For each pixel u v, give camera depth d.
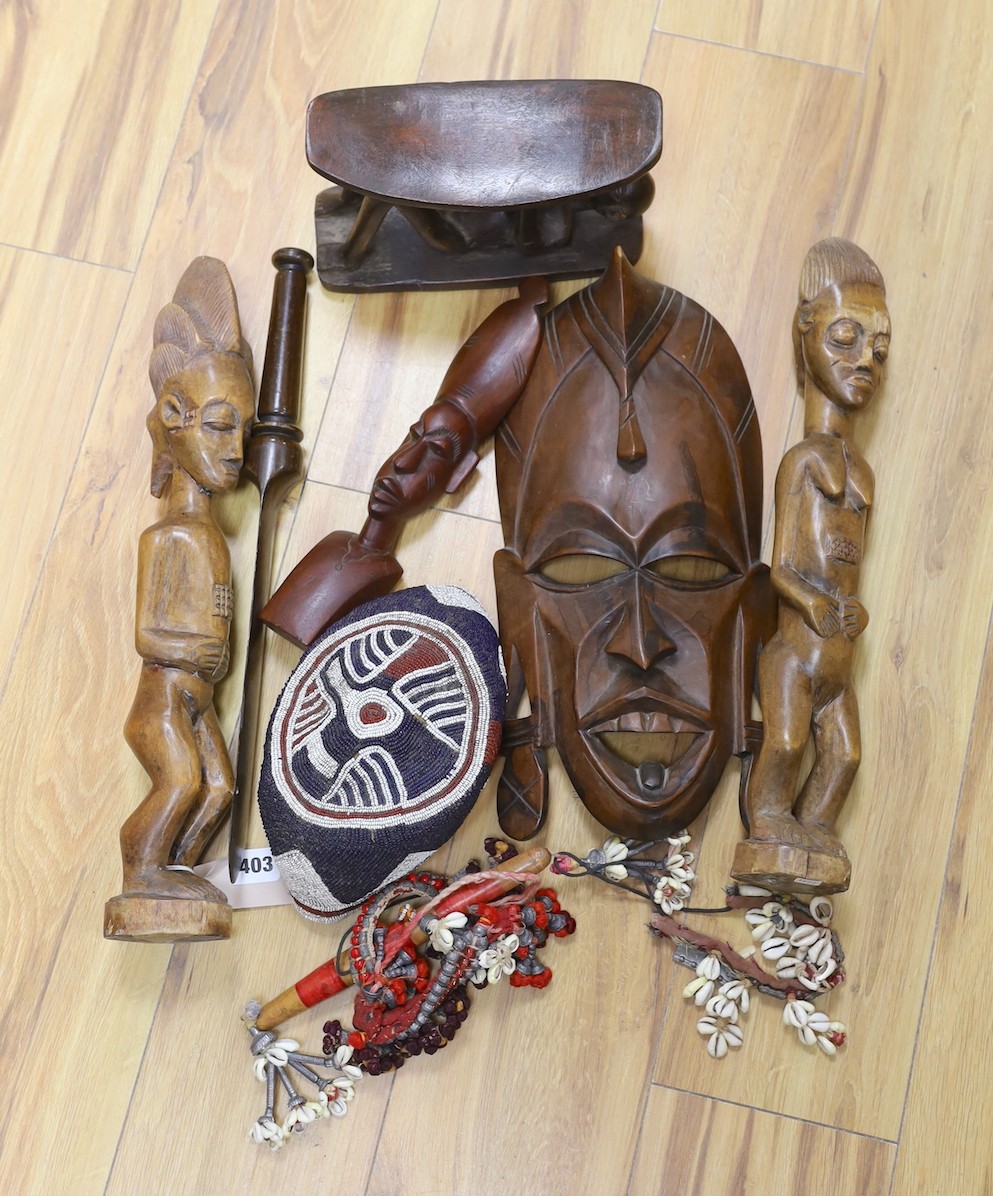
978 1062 1.28
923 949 1.30
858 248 1.33
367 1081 1.29
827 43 1.47
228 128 1.47
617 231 1.38
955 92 1.46
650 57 1.47
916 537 1.37
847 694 1.25
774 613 1.27
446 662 1.26
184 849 1.23
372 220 1.32
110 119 1.47
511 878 1.21
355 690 1.25
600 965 1.29
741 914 1.30
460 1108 1.28
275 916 1.31
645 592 1.21
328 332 1.42
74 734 1.35
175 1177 1.27
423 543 1.37
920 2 1.48
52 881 1.32
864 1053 1.28
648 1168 1.27
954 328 1.41
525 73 1.47
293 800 1.24
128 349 1.43
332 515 1.38
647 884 1.27
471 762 1.23
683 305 1.29
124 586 1.38
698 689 1.20
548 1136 1.27
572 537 1.23
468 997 1.28
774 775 1.21
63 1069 1.29
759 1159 1.27
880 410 1.39
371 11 1.49
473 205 1.22
